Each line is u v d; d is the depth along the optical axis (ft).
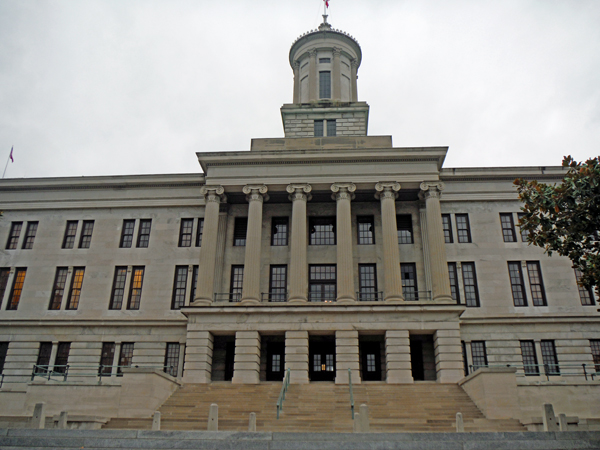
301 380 115.55
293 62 185.68
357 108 163.94
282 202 146.82
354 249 140.36
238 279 139.54
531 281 138.62
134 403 94.84
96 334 138.82
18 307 144.25
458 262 140.15
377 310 119.34
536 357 130.62
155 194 152.35
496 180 146.41
